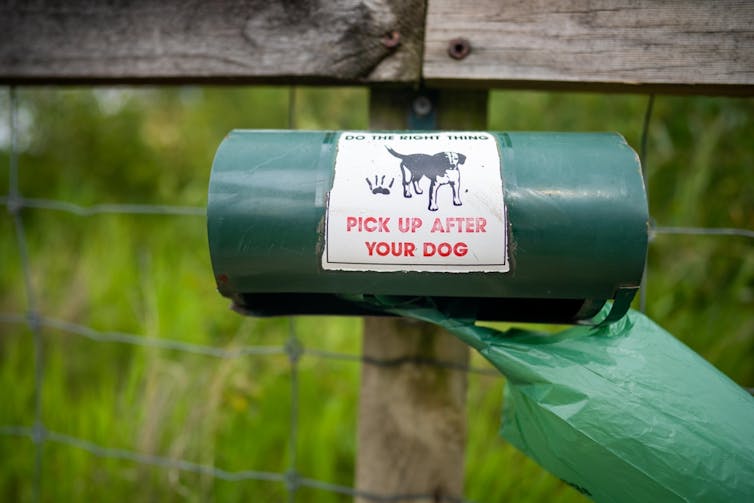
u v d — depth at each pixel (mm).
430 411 1075
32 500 1559
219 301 2025
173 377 1646
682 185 1901
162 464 1392
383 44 950
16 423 1744
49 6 1052
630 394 778
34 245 2561
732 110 1787
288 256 742
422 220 717
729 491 734
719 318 1672
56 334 2117
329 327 1937
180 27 1017
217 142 3121
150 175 3139
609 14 905
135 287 2137
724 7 879
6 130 3168
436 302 858
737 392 780
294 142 771
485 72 932
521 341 820
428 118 1033
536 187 711
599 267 712
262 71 993
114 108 3387
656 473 757
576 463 801
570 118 2193
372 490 1110
